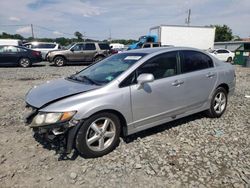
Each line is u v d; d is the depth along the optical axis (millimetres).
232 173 3205
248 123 5027
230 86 5469
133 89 3799
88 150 3494
